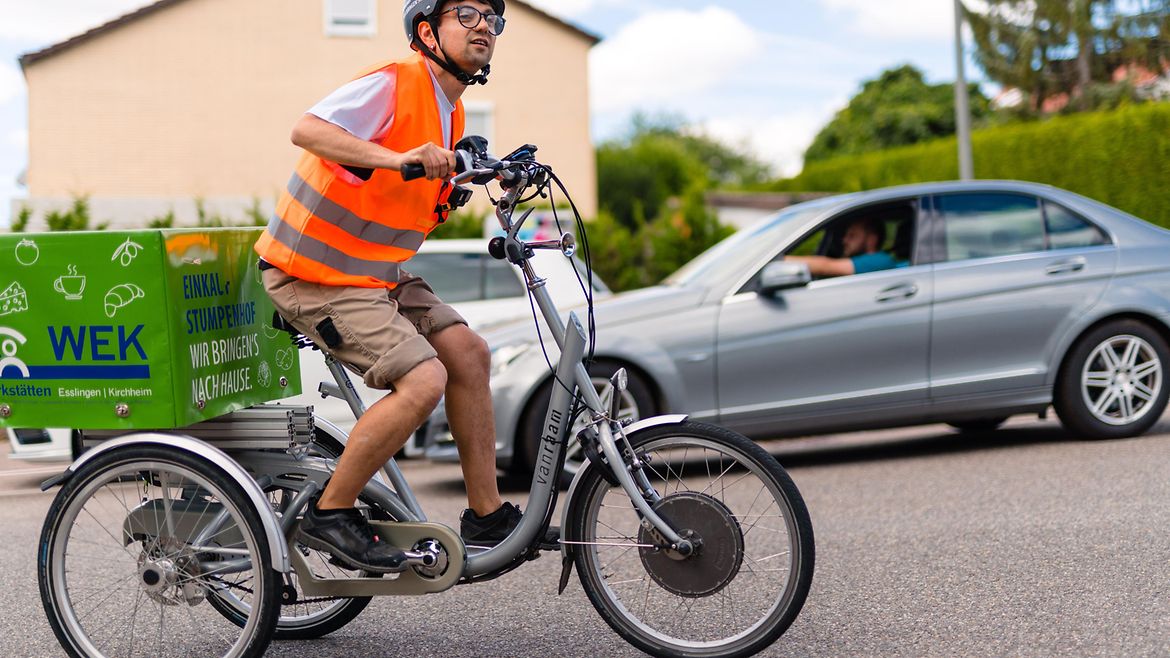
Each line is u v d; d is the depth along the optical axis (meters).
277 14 25.94
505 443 6.51
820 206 7.17
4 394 3.43
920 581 4.40
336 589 3.50
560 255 9.22
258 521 3.38
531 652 3.76
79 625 3.56
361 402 3.64
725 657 3.45
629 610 3.64
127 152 25.58
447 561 3.45
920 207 7.11
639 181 50.06
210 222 17.89
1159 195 15.98
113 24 25.31
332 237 3.35
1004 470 6.49
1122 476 6.07
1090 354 7.09
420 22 3.41
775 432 6.83
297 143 3.23
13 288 3.39
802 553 3.38
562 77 26.98
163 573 3.51
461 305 8.89
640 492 3.48
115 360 3.36
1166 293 7.12
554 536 3.56
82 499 3.50
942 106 53.38
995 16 34.06
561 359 3.53
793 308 6.81
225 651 3.77
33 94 25.27
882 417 6.90
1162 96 31.34
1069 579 4.30
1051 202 7.25
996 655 3.52
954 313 6.91
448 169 3.15
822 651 3.64
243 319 3.73
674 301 6.82
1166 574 4.29
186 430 3.67
